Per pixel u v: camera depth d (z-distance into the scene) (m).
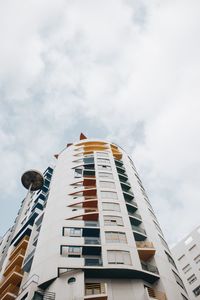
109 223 32.72
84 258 27.67
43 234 32.72
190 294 49.72
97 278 26.83
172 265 32.53
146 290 25.38
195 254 54.38
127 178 44.44
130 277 27.28
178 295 27.27
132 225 34.78
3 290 33.31
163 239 36.81
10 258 37.78
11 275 32.28
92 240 30.23
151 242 32.47
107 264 27.08
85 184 41.44
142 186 48.78
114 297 25.12
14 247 39.97
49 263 27.55
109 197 37.25
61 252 28.89
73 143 57.00
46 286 25.97
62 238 30.44
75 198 38.19
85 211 35.16
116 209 35.22
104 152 50.69
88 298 23.59
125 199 39.84
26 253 35.00
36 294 24.34
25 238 38.53
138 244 31.45
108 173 43.16
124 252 28.89
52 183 44.78
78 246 29.39
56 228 32.44
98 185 39.44
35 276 26.92
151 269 29.05
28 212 46.72
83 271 26.34
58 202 37.88
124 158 52.22
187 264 54.22
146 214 37.97
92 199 36.28
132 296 25.41
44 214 37.34
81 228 32.00
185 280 52.22
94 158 47.75
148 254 30.84
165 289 26.78
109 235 30.86
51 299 23.77
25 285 27.16
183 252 56.59
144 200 41.72
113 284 26.45
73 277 25.73
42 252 29.69
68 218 34.00
